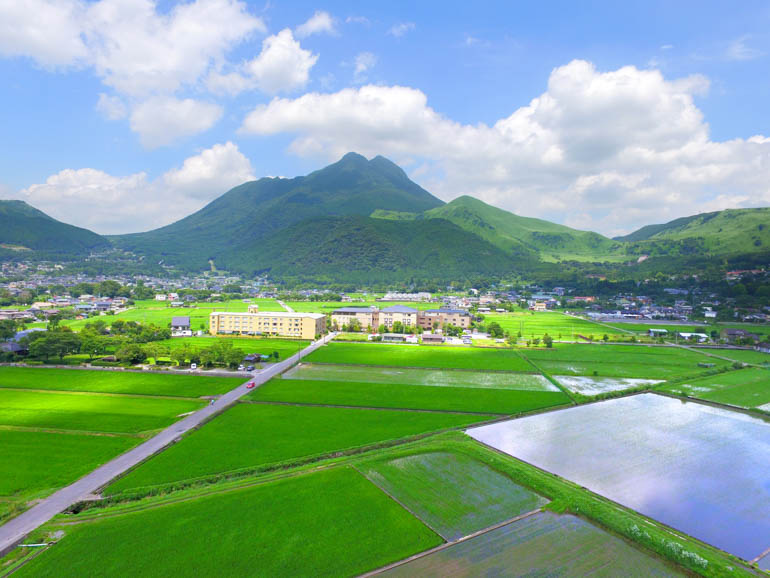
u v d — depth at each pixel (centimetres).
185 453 8144
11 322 19588
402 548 5444
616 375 14975
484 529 5903
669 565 5272
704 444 9062
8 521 5884
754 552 5694
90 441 8625
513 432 9638
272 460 7931
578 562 5256
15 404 10806
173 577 4869
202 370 14638
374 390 12644
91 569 4966
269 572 4972
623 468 7944
